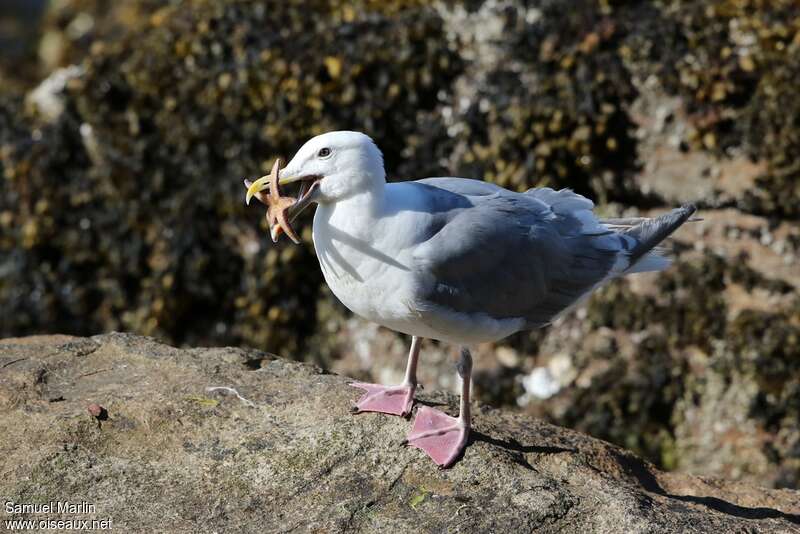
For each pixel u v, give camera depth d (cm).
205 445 672
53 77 1386
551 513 627
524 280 693
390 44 1220
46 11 2202
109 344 790
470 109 1191
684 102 1143
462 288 669
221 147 1252
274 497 633
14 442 660
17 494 621
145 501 623
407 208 664
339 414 703
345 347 1247
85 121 1297
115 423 683
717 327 1137
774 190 1129
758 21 1141
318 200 663
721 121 1143
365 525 616
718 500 707
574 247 728
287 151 1238
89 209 1298
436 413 711
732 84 1130
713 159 1143
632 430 1146
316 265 1249
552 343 1175
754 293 1136
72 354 774
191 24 1265
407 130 1221
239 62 1236
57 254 1312
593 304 1163
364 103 1216
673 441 1145
